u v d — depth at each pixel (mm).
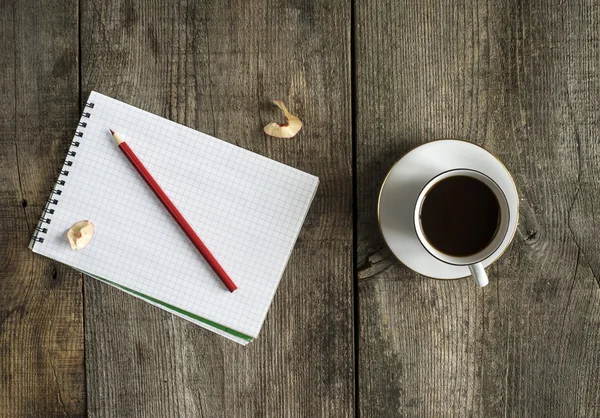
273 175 717
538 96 738
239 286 715
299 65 736
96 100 717
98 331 746
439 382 746
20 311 745
